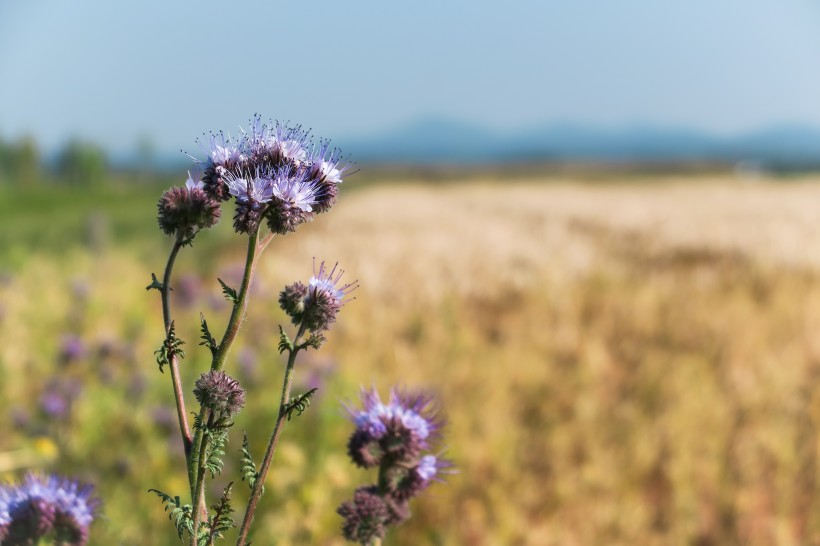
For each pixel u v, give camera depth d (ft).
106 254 60.64
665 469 25.98
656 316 45.88
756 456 26.68
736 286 56.54
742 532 22.57
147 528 16.48
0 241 89.40
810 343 39.06
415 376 30.68
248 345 27.02
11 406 21.98
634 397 32.45
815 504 23.71
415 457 8.86
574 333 40.75
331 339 35.47
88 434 20.45
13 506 7.55
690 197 172.96
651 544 21.93
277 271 48.80
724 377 34.45
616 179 400.26
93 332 30.60
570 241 81.35
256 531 15.87
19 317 31.48
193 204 7.06
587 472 24.38
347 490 18.80
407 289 51.03
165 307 6.82
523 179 426.51
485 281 55.72
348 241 75.72
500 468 24.06
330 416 21.42
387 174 535.19
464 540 20.44
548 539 20.94
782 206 135.44
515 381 32.99
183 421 6.74
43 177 480.23
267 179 7.20
